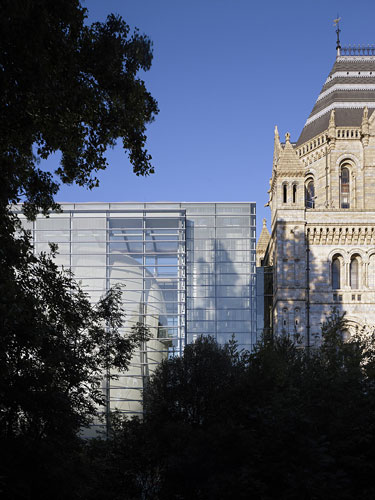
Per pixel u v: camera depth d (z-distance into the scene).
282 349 43.44
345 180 79.94
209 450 32.62
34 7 22.72
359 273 75.19
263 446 28.70
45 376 31.53
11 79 23.45
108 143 28.72
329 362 36.97
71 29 25.56
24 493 29.33
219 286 78.38
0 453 29.53
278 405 29.11
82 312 35.97
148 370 72.00
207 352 46.19
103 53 26.00
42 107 25.17
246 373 39.41
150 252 76.94
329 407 31.16
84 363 35.78
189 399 43.72
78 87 25.48
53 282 34.72
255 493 28.09
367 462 28.25
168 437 39.16
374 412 30.17
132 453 41.62
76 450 35.31
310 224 74.94
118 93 26.91
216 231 79.62
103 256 76.50
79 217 77.31
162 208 79.12
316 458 26.72
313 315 73.44
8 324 27.11
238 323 77.56
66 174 29.97
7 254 28.88
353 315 73.38
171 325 74.94
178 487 38.16
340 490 26.56
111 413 47.25
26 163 29.19
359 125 81.06
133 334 40.19
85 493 35.41
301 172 75.56
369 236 74.81
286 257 74.25
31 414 32.19
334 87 84.50
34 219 31.88
